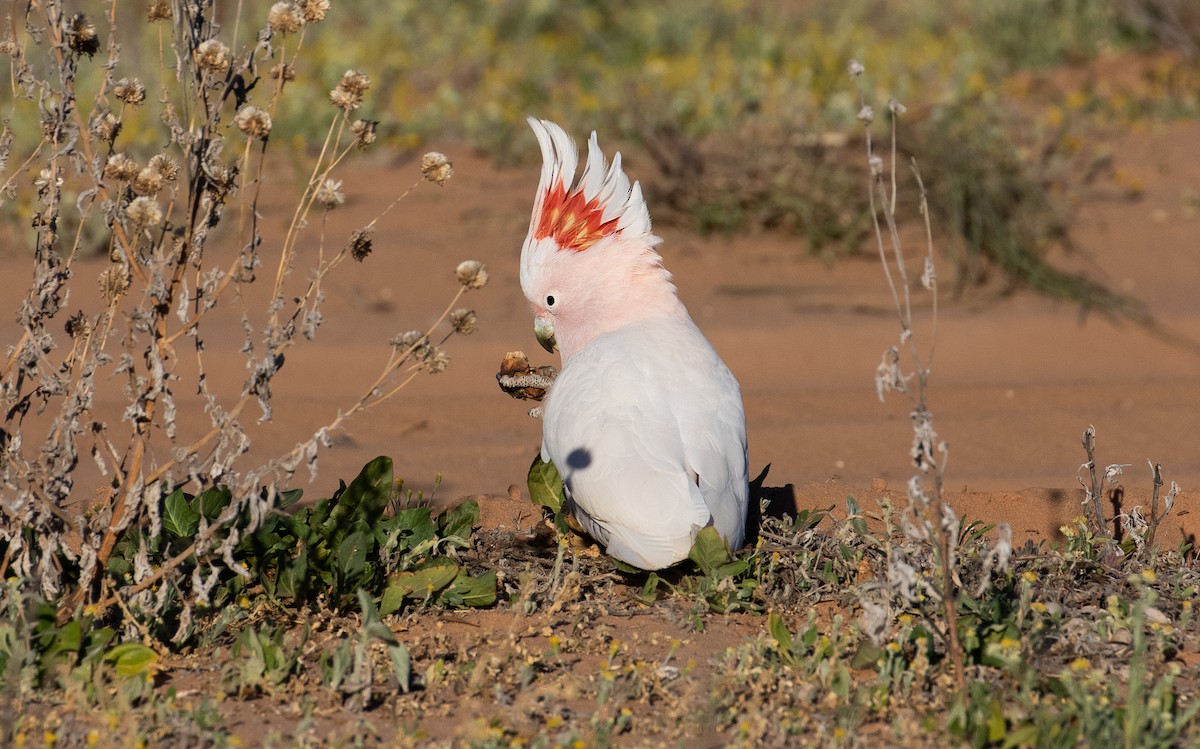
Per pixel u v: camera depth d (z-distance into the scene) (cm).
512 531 1403
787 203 3228
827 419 2198
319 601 1182
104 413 2081
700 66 4688
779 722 976
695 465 1192
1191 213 3347
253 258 1051
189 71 1054
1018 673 1027
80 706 973
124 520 1077
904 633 1081
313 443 1030
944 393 2347
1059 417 2181
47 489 1086
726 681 1034
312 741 941
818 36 5259
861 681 1056
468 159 3897
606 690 998
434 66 5019
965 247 3034
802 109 3916
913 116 3919
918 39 5347
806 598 1218
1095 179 3638
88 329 1095
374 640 1088
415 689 1044
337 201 1055
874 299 2856
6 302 2633
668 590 1261
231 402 2205
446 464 1931
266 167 3728
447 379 2398
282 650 1068
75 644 1020
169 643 1099
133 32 3784
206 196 1049
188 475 1077
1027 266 2912
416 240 3156
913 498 1006
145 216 995
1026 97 4534
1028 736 920
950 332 2636
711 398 1245
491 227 3259
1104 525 1342
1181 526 1461
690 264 3091
